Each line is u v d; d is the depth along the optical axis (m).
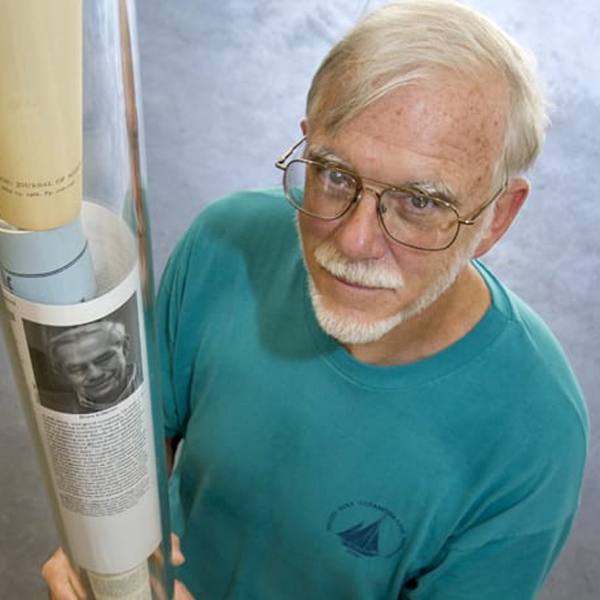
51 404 0.45
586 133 3.38
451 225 0.87
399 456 1.06
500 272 2.96
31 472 2.33
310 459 1.11
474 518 1.06
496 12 3.69
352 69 0.81
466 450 1.03
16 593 2.18
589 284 2.98
